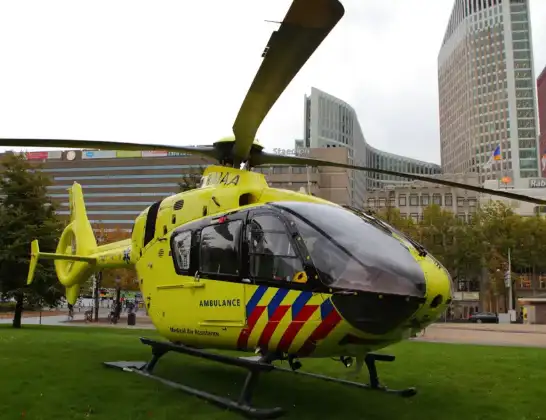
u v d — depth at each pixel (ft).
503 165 517.14
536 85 481.46
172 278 24.94
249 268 20.34
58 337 47.88
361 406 21.01
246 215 21.11
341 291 17.06
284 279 18.84
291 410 19.97
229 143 24.76
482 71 561.02
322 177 235.40
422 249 19.92
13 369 27.14
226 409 19.49
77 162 392.68
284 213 19.58
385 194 266.77
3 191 76.74
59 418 18.42
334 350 18.40
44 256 37.88
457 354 41.91
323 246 18.17
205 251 22.85
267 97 16.03
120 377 25.66
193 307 23.13
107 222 379.14
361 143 571.69
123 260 33.45
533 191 264.52
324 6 11.34
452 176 298.97
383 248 18.53
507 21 552.00
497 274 179.11
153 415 18.80
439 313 18.29
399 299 16.97
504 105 533.14
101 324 103.14
